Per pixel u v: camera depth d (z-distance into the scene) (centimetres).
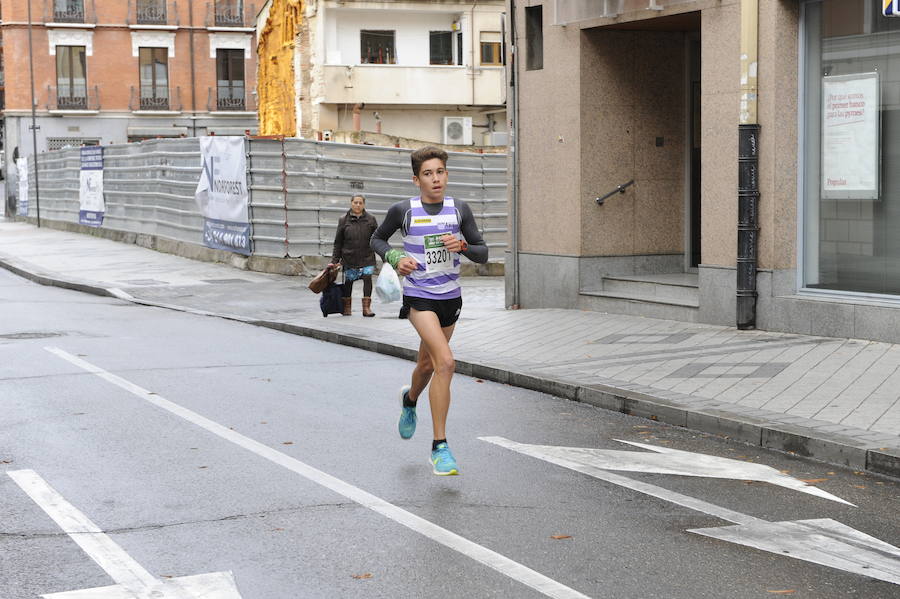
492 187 3072
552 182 2036
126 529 759
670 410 1137
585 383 1278
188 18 7944
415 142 5359
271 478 902
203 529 758
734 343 1517
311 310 2239
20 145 7681
